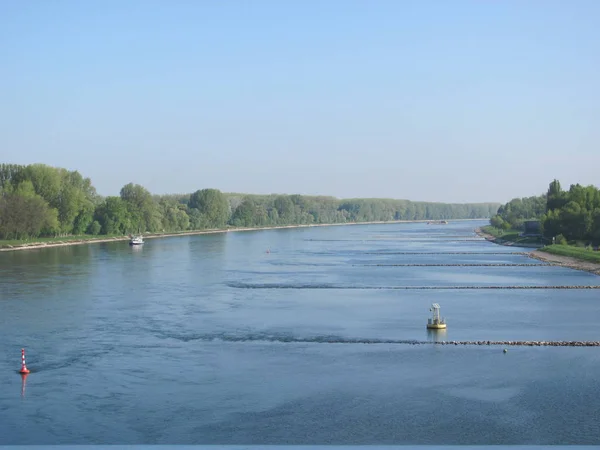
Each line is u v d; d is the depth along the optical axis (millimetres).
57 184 189750
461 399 40375
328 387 42688
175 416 37688
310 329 60625
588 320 65250
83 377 44969
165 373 45844
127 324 62812
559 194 193500
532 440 34156
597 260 122875
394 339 56188
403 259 141750
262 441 34156
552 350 52000
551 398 40500
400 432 35250
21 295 81438
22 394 41438
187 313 69062
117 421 36969
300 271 114562
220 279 101188
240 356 50438
